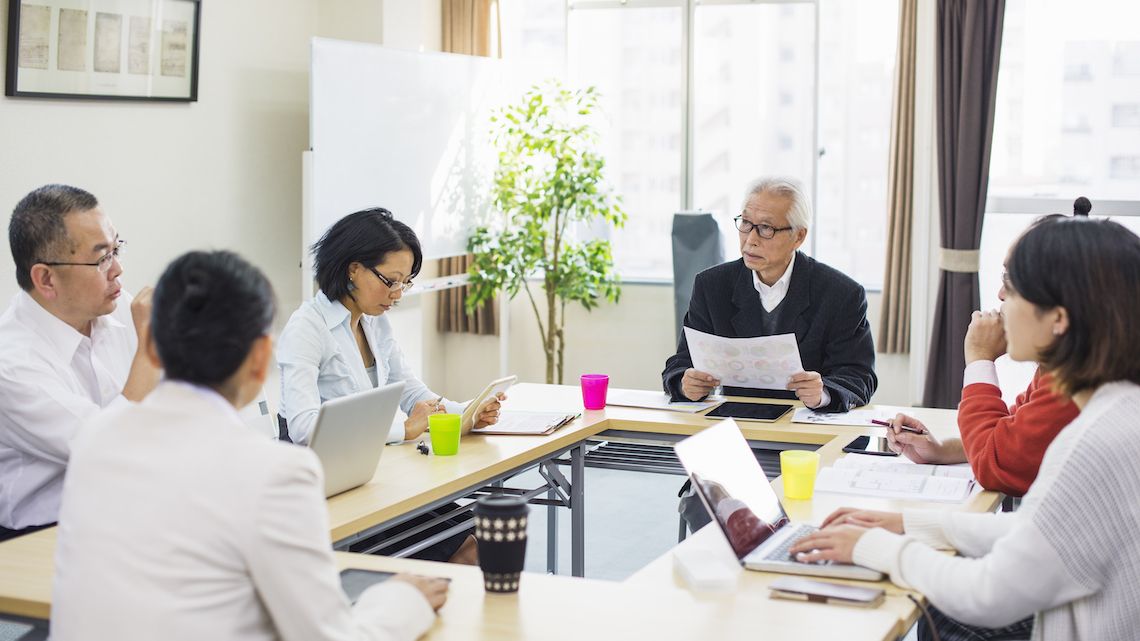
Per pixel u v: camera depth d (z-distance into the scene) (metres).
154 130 4.91
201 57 5.13
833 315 3.66
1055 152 5.86
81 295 2.85
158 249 4.96
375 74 5.42
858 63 6.39
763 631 1.78
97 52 4.59
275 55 5.58
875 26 6.33
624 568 4.36
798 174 6.56
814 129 6.48
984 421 2.59
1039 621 1.90
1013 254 1.98
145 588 1.48
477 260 6.35
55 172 4.48
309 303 3.13
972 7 5.66
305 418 2.93
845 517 2.22
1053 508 1.82
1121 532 1.81
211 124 5.21
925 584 1.93
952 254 5.82
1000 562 1.85
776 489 2.63
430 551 3.14
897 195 6.13
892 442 2.85
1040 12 5.80
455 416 2.92
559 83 6.48
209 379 1.55
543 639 1.74
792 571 2.06
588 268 6.45
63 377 2.86
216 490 1.49
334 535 2.29
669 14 6.69
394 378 3.48
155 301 1.56
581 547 3.38
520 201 6.43
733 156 6.68
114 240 2.91
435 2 6.72
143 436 1.54
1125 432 1.82
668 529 4.92
